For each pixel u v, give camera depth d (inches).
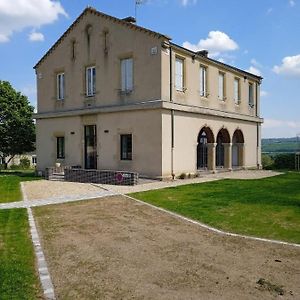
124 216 433.7
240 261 272.2
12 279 232.4
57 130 1015.6
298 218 408.5
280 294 215.5
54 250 302.0
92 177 788.0
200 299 208.7
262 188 651.5
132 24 842.8
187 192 604.4
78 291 220.1
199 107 900.6
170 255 288.0
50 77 1032.8
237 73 1109.7
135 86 840.3
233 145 1153.4
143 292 218.4
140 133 827.4
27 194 612.7
